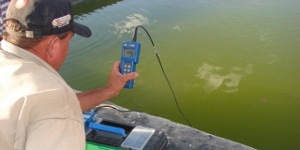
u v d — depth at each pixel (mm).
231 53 5629
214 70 5203
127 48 1826
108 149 1940
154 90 4801
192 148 2352
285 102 4379
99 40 6281
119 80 1609
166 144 2156
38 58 1011
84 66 5465
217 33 6309
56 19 1001
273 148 3607
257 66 5246
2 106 915
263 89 4684
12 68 959
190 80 4980
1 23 2254
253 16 6957
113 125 2229
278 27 6406
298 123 3977
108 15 7418
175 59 5539
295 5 7426
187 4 7805
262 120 4066
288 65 5211
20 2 990
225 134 3838
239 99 4496
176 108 4387
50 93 907
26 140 867
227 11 7289
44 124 861
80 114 960
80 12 7727
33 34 979
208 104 4441
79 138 909
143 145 1952
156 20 6992
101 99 1583
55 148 840
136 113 2752
